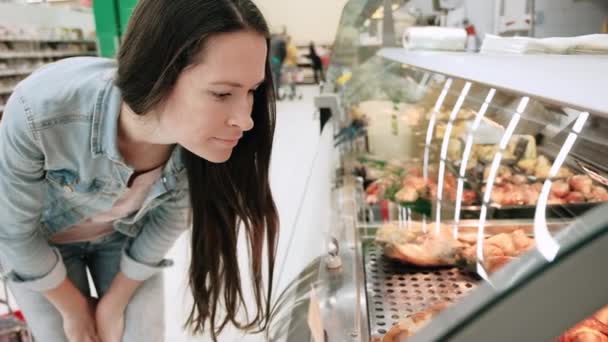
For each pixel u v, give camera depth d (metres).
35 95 0.94
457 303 0.47
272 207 1.16
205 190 1.14
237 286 1.29
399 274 1.08
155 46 0.77
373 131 2.03
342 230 1.21
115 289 1.34
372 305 0.98
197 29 0.74
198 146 0.84
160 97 0.80
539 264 0.42
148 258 1.32
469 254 1.07
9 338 1.71
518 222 1.09
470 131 1.44
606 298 0.40
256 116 1.02
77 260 1.39
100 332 1.32
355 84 2.78
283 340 0.89
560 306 0.41
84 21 6.61
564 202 0.99
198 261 1.25
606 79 0.79
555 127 1.10
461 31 2.03
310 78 14.70
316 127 6.87
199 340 1.87
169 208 1.28
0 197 1.00
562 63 1.02
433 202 1.40
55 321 1.28
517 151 1.23
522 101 1.25
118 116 0.97
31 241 1.11
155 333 1.42
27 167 0.96
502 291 0.42
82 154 0.99
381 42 2.82
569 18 2.42
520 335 0.42
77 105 0.95
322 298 0.93
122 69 0.82
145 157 1.07
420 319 0.88
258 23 0.78
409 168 1.68
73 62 1.06
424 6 2.83
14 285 1.20
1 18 5.29
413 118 1.91
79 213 1.17
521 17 2.50
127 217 1.25
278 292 1.25
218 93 0.78
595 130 0.96
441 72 1.39
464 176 1.39
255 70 0.79
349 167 1.79
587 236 0.41
